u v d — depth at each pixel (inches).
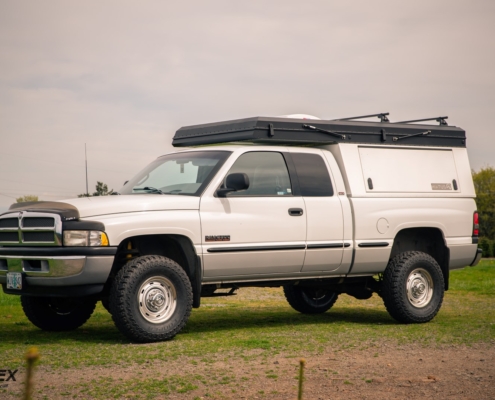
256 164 314.5
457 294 522.9
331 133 335.9
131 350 259.0
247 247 300.8
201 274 292.7
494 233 2800.2
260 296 521.0
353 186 335.3
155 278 279.6
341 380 205.0
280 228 310.0
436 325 337.4
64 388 194.1
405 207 349.1
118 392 188.9
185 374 213.3
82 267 265.3
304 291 391.5
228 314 393.4
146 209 280.5
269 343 275.6
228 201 300.0
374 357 244.5
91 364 230.1
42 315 317.4
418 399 181.2
